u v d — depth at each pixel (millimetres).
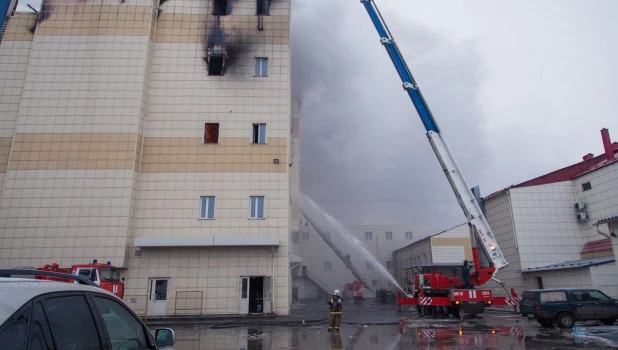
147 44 25312
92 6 25734
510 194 28328
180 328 18188
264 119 25234
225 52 26266
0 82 25438
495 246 21438
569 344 12055
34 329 2584
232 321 20141
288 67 26203
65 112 23875
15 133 23406
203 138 24719
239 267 22812
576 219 27578
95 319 3330
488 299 21547
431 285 23688
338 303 16938
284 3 27453
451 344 12562
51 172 22922
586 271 22250
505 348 11617
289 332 16484
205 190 23938
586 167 29047
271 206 23844
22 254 21766
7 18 15438
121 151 23453
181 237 23016
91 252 21906
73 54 24859
